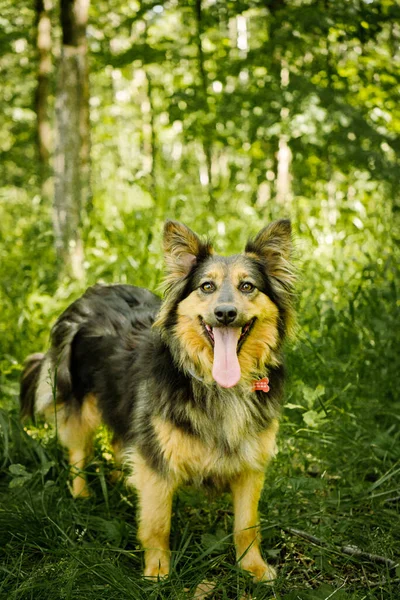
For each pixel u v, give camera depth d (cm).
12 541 362
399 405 497
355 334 593
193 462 350
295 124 782
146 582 329
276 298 373
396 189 812
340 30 820
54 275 750
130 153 2331
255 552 359
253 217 865
